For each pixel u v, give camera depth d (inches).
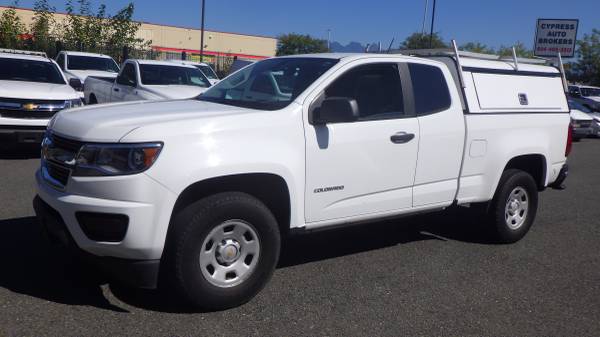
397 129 199.6
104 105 191.5
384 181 198.5
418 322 168.9
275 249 172.7
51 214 163.0
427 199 214.4
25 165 359.3
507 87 243.4
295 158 174.9
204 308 163.9
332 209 187.6
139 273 153.3
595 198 381.1
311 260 217.5
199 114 167.6
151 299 170.7
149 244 150.9
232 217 161.8
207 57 1980.8
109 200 148.9
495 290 198.4
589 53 1624.0
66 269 188.7
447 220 288.5
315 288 189.3
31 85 385.7
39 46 940.0
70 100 382.9
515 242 256.8
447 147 215.9
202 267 159.6
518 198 250.8
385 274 206.8
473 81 231.3
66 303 164.4
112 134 152.3
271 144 169.5
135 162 149.2
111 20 984.3
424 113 210.7
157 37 1953.7
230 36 2119.8
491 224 245.0
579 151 660.1
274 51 2234.3
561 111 263.9
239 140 163.6
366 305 178.2
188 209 157.2
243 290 167.2
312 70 195.6
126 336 147.8
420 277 206.2
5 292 168.6
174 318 159.8
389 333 160.6
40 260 195.0
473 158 226.5
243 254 167.0
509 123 238.1
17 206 258.4
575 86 999.6
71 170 155.3
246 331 155.5
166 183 150.6
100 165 150.8
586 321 177.5
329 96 187.3
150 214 149.6
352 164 188.5
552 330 169.8
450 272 213.5
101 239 151.0
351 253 228.7
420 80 213.2
